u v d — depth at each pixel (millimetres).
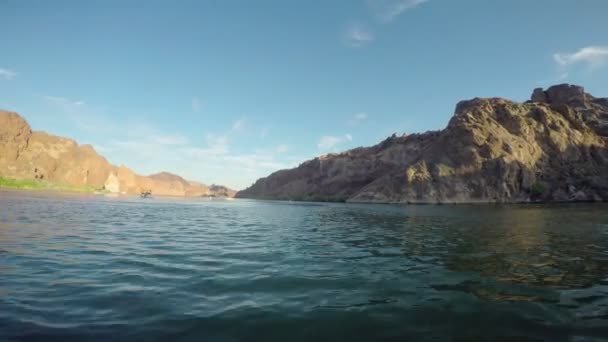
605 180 84312
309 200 171250
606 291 8023
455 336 5473
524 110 105062
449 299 7379
